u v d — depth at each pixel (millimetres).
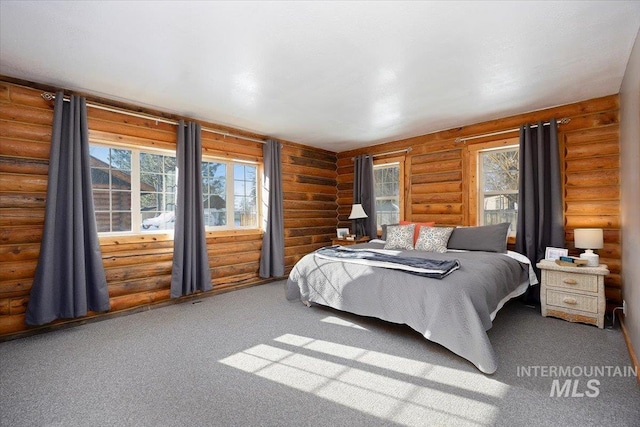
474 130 4125
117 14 1841
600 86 2967
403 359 2270
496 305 2543
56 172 2814
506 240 3621
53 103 2902
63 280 2873
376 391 1875
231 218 4473
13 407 1741
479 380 1975
